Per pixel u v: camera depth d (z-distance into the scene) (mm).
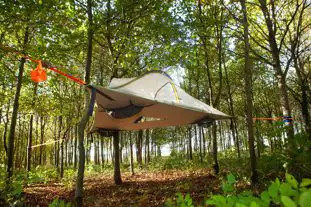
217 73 17156
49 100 12258
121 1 7676
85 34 7707
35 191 9359
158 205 5992
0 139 21484
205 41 10453
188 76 18328
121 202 6840
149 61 10102
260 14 10078
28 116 13180
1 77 9383
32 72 3191
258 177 5883
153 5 8477
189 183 8203
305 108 8617
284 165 4086
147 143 22906
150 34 9602
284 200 934
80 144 5352
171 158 21109
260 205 1229
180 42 9148
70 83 13328
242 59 10797
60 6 6164
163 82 6191
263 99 20906
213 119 7559
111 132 10086
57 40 7355
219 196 1349
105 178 13445
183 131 24938
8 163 8227
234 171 8297
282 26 10141
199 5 9844
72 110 14180
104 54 13977
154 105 6227
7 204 5125
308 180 1155
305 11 10727
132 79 6055
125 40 9273
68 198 7777
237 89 19812
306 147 4008
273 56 8422
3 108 14641
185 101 6258
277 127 4969
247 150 19234
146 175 13180
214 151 10016
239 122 22266
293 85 14016
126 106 5918
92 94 4535
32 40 9594
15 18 6281
